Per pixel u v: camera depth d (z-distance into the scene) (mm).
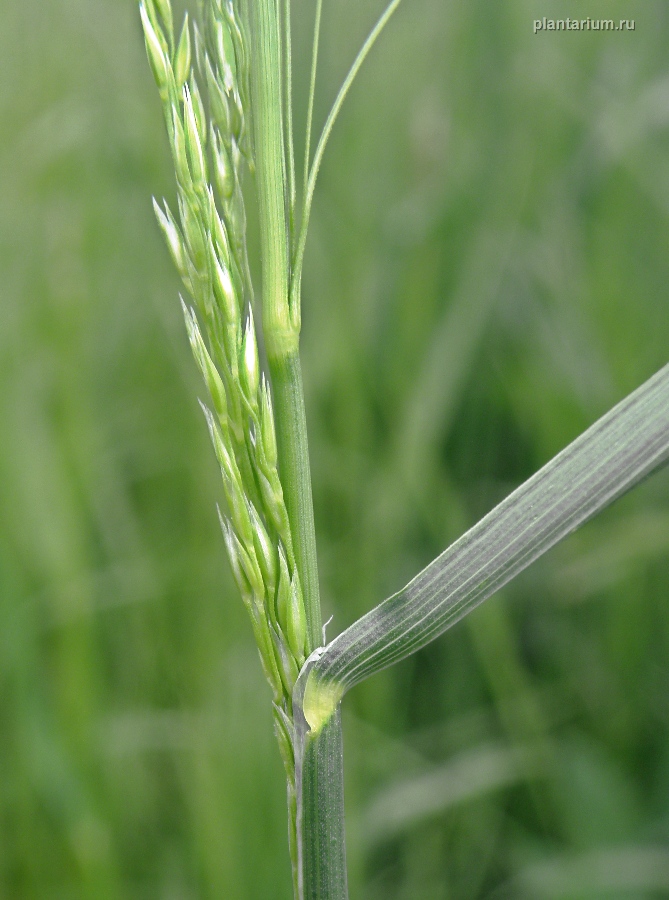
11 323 341
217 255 135
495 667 314
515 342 370
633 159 362
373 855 309
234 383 136
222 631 301
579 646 337
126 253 374
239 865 263
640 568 329
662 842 283
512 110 380
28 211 353
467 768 301
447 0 378
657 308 364
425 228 374
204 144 135
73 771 286
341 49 360
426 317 371
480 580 136
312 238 343
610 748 318
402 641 137
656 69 363
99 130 358
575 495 135
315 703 138
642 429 134
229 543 139
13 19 363
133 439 366
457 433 371
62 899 275
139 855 293
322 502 328
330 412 351
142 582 322
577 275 366
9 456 319
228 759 272
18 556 315
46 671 314
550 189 379
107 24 352
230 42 136
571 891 275
